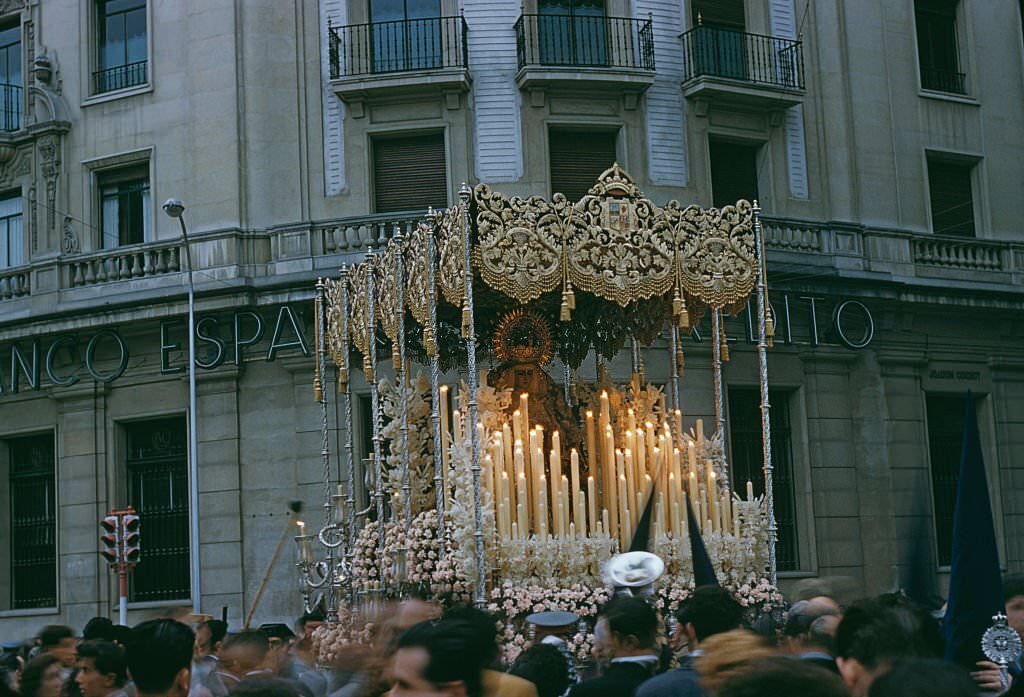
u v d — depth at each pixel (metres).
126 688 8.59
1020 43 32.06
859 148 29.22
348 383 16.77
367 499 25.67
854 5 29.72
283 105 27.38
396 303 14.78
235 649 10.30
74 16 29.25
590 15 27.80
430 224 13.61
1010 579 8.19
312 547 25.72
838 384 28.23
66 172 29.00
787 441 28.09
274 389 26.62
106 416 28.02
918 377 29.12
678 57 28.02
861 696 5.57
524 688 6.76
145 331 27.62
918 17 31.08
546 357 15.23
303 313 26.31
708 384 26.61
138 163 28.41
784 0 29.19
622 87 27.19
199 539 26.62
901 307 28.95
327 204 27.06
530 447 13.52
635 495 13.66
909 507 28.41
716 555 13.49
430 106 27.12
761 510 14.03
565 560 12.73
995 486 29.88
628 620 7.60
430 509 15.09
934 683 3.74
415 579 13.41
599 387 15.47
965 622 8.40
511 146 27.02
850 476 28.05
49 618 28.05
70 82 29.16
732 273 13.88
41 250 29.08
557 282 13.09
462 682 5.06
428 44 27.20
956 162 30.83
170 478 27.72
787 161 28.64
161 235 27.81
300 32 27.53
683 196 27.50
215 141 27.36
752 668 4.00
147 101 28.27
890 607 6.46
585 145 27.55
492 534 12.71
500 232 12.97
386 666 6.47
